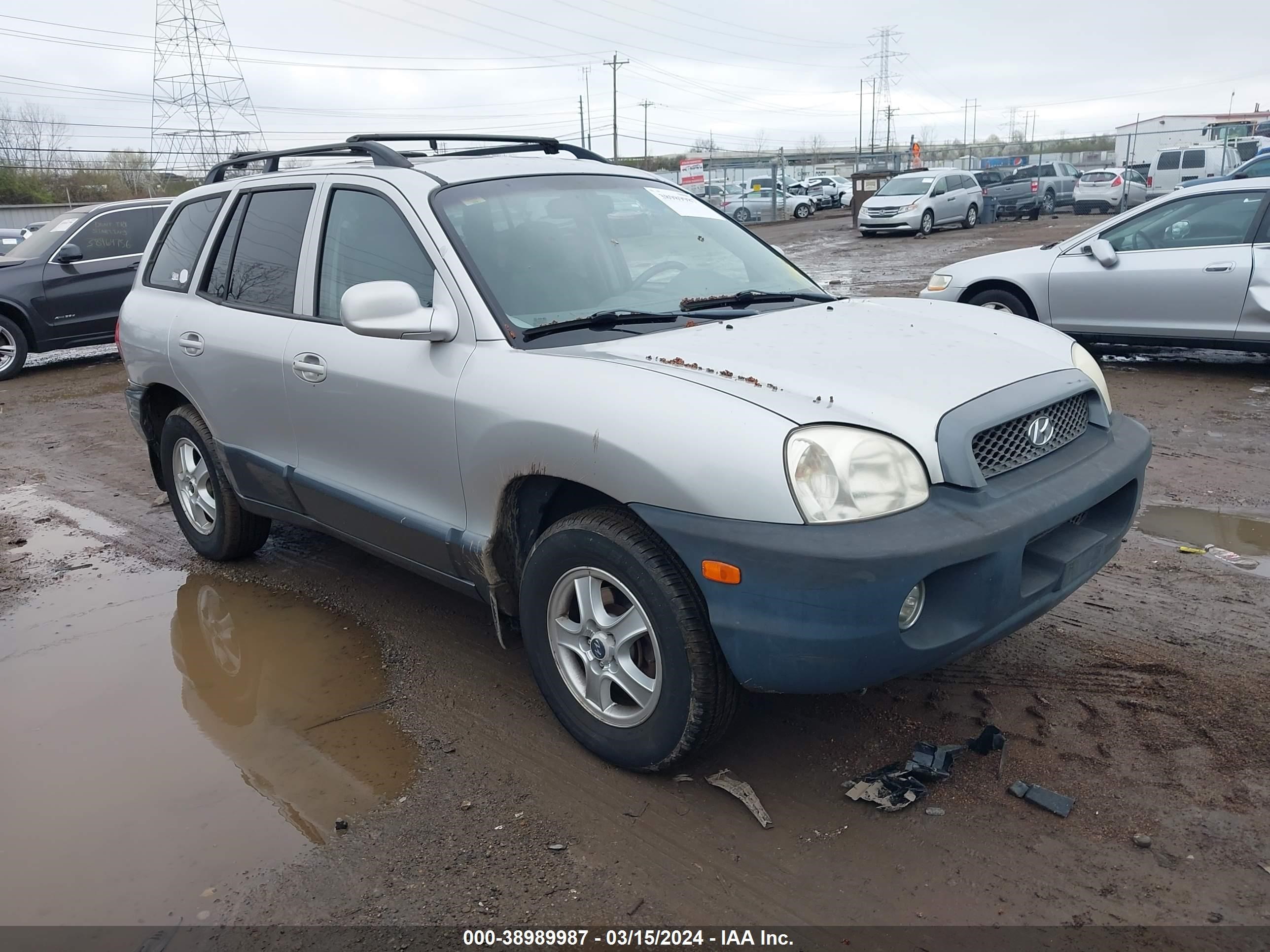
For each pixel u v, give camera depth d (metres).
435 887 2.56
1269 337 7.29
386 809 2.90
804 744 3.11
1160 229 7.88
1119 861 2.53
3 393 10.32
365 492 3.69
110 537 5.48
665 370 2.80
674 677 2.71
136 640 4.14
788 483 2.43
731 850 2.64
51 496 6.37
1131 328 7.98
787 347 3.04
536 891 2.53
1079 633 3.75
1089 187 30.92
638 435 2.64
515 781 3.00
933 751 2.97
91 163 45.38
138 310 4.89
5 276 10.90
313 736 3.33
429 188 3.52
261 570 4.85
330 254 3.82
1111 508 3.13
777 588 2.44
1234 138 39.53
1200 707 3.19
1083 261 8.16
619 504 2.89
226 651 4.00
